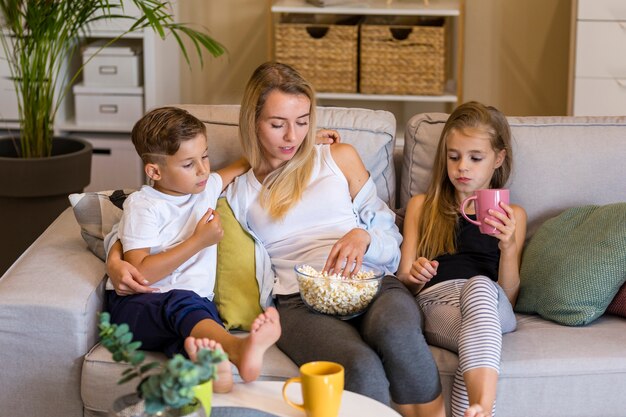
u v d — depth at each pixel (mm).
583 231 2375
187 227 2289
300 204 2391
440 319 2227
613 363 2100
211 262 2295
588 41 4023
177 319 2090
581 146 2539
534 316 2385
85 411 2117
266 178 2416
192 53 4789
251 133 2379
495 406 2090
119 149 4395
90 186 4449
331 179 2422
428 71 4219
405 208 2605
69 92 4488
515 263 2326
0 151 3582
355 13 4168
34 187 3387
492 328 2072
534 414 2107
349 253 2217
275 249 2387
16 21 3385
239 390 1861
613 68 4039
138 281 2162
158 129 2223
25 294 2111
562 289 2301
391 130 2607
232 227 2361
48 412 2131
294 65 4238
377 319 2047
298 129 2342
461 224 2463
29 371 2113
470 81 4746
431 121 2623
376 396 1935
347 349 1985
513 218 2244
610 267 2277
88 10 3357
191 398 1513
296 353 2094
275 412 1768
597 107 4090
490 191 2227
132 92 4324
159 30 3213
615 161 2525
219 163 2572
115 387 2047
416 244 2477
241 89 4820
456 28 4633
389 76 4238
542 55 4676
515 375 2078
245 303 2287
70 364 2105
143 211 2252
